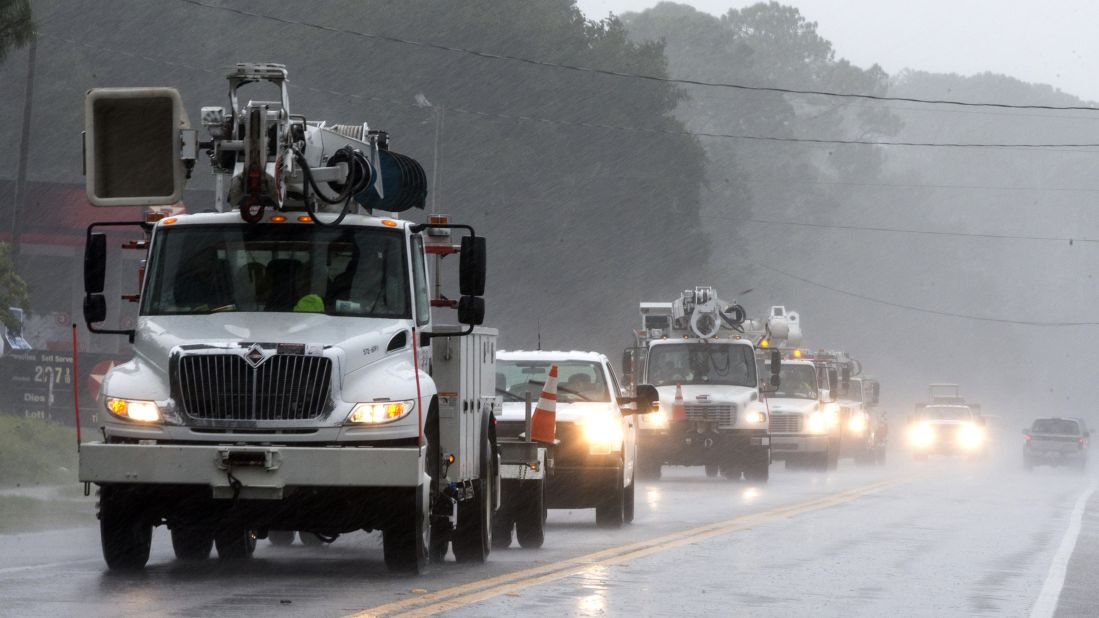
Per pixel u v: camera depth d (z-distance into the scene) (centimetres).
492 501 4697
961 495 9369
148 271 4109
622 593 3766
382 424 3781
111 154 3941
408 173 4475
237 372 3766
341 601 3406
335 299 4059
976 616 3541
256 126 4006
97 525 6047
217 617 3097
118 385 3841
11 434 9319
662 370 11031
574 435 5953
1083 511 8106
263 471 3681
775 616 3434
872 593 3941
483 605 3409
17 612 3164
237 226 4144
